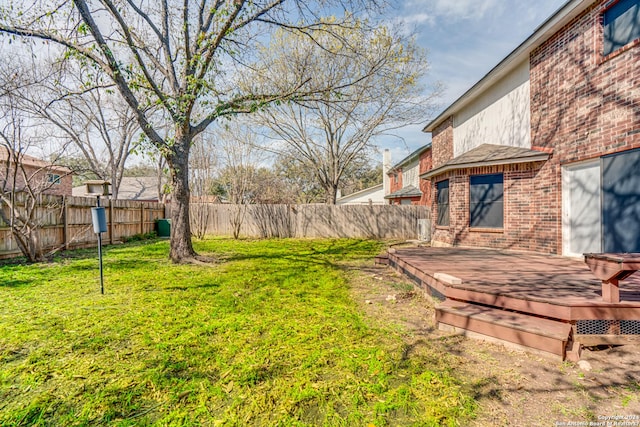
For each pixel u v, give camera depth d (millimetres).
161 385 2338
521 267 5094
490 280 4062
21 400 2180
